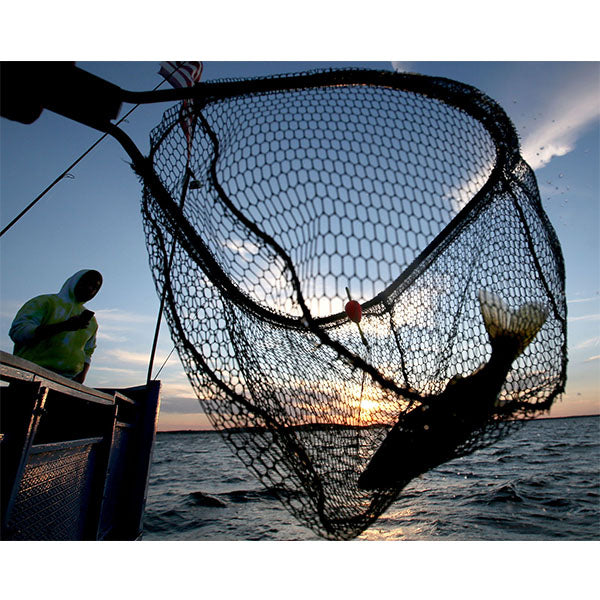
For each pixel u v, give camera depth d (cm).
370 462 149
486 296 152
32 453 154
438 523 768
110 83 126
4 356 121
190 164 155
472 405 139
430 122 132
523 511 839
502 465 1653
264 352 154
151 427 326
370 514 144
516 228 156
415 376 156
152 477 1652
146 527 802
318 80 137
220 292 153
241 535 737
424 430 142
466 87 142
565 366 145
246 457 141
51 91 117
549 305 150
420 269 164
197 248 146
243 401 146
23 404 141
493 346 146
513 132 161
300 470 144
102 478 230
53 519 178
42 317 255
